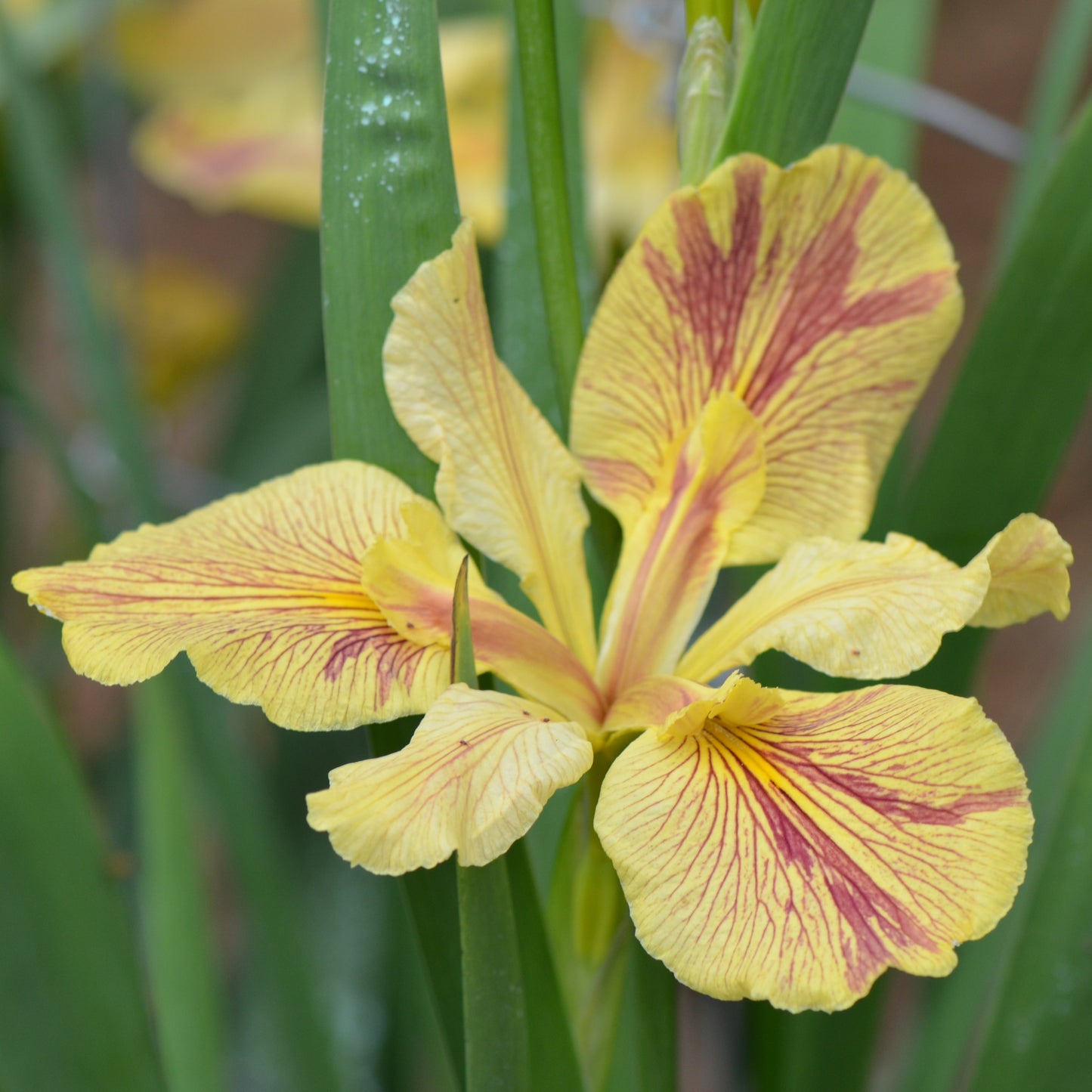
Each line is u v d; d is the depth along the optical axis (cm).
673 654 59
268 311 98
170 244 211
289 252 102
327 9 66
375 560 57
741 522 59
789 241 59
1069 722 67
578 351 59
